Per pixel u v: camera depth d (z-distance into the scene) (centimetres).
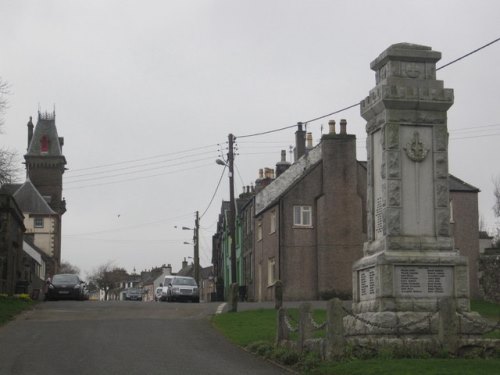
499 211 6800
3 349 1947
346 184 5006
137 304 3794
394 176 1809
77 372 1550
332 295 4856
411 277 1758
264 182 6028
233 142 4316
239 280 6544
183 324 2683
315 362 1550
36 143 12088
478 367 1392
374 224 1902
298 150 5853
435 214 1819
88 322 2739
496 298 4403
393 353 1568
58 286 4697
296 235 5012
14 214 4669
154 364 1673
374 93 1880
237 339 2172
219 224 8188
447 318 1606
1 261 4256
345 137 5053
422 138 1838
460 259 1778
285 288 4938
